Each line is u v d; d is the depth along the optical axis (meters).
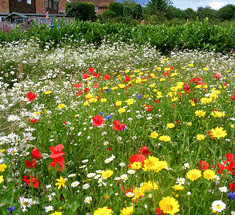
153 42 9.02
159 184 1.82
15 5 30.80
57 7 43.09
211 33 9.30
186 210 1.59
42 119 2.98
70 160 2.36
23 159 2.08
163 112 3.28
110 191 1.75
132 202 1.59
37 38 9.05
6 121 2.78
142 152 1.95
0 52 7.18
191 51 8.78
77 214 1.66
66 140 2.63
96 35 9.95
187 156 2.24
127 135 2.82
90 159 2.35
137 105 3.50
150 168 1.50
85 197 1.73
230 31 9.59
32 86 4.28
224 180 1.75
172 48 9.14
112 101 3.93
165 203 1.29
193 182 1.76
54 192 1.80
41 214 1.62
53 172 1.90
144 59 7.41
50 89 4.38
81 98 4.25
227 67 6.32
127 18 27.31
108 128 2.85
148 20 30.50
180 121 3.03
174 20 28.91
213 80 4.87
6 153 2.08
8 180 1.63
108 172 1.73
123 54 7.58
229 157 1.83
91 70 4.32
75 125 3.00
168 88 4.28
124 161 2.31
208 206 1.59
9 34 10.34
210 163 2.20
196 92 3.81
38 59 6.60
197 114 2.60
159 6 31.14
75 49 8.37
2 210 1.45
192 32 9.59
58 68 5.73
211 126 2.83
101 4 49.19
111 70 6.53
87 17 32.06
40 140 2.51
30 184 1.73
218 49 8.95
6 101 3.34
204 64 7.04
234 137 2.59
